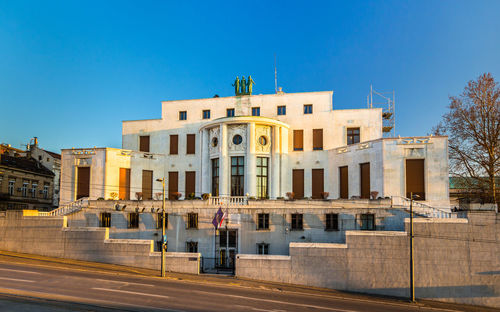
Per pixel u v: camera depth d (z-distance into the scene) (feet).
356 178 118.32
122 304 62.49
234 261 105.09
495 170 123.44
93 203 114.83
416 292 89.56
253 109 139.95
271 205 106.32
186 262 97.45
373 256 91.81
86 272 89.25
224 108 142.00
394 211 98.58
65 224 108.47
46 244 107.76
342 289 91.71
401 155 108.68
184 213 109.29
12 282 74.49
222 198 111.14
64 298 64.59
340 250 92.89
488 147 123.24
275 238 104.58
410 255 87.61
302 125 135.64
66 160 131.44
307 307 69.51
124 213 112.37
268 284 89.97
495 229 89.25
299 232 103.55
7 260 98.17
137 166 135.44
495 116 121.80
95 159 128.47
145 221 111.24
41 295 65.87
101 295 67.92
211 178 129.18
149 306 62.13
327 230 102.22
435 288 89.15
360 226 100.48
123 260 100.73
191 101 145.38
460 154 129.90
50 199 204.03
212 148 128.98
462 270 88.94
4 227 112.27
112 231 112.16
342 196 124.77
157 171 140.97
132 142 147.54
